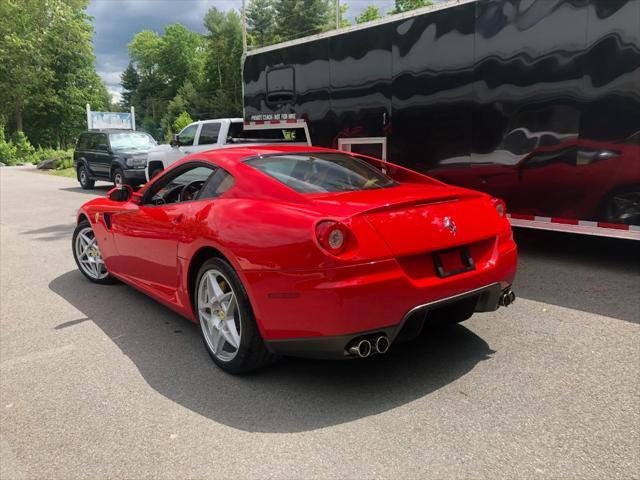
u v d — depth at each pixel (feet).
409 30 21.86
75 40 185.16
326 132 26.78
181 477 7.48
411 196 10.07
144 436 8.58
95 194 50.01
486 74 19.39
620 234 16.63
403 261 9.02
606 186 16.76
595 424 8.43
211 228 10.44
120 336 13.10
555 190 18.10
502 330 12.49
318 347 8.95
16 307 15.72
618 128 16.20
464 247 10.00
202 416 9.14
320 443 8.18
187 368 11.12
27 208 39.88
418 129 22.18
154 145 53.88
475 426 8.49
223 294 10.63
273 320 9.28
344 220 8.71
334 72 25.75
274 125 30.09
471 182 20.58
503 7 18.57
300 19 174.60
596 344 11.56
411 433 8.36
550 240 22.85
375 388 9.89
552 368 10.46
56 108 187.62
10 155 133.08
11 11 168.25
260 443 8.25
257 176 10.73
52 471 7.77
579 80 16.88
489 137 19.69
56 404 9.77
